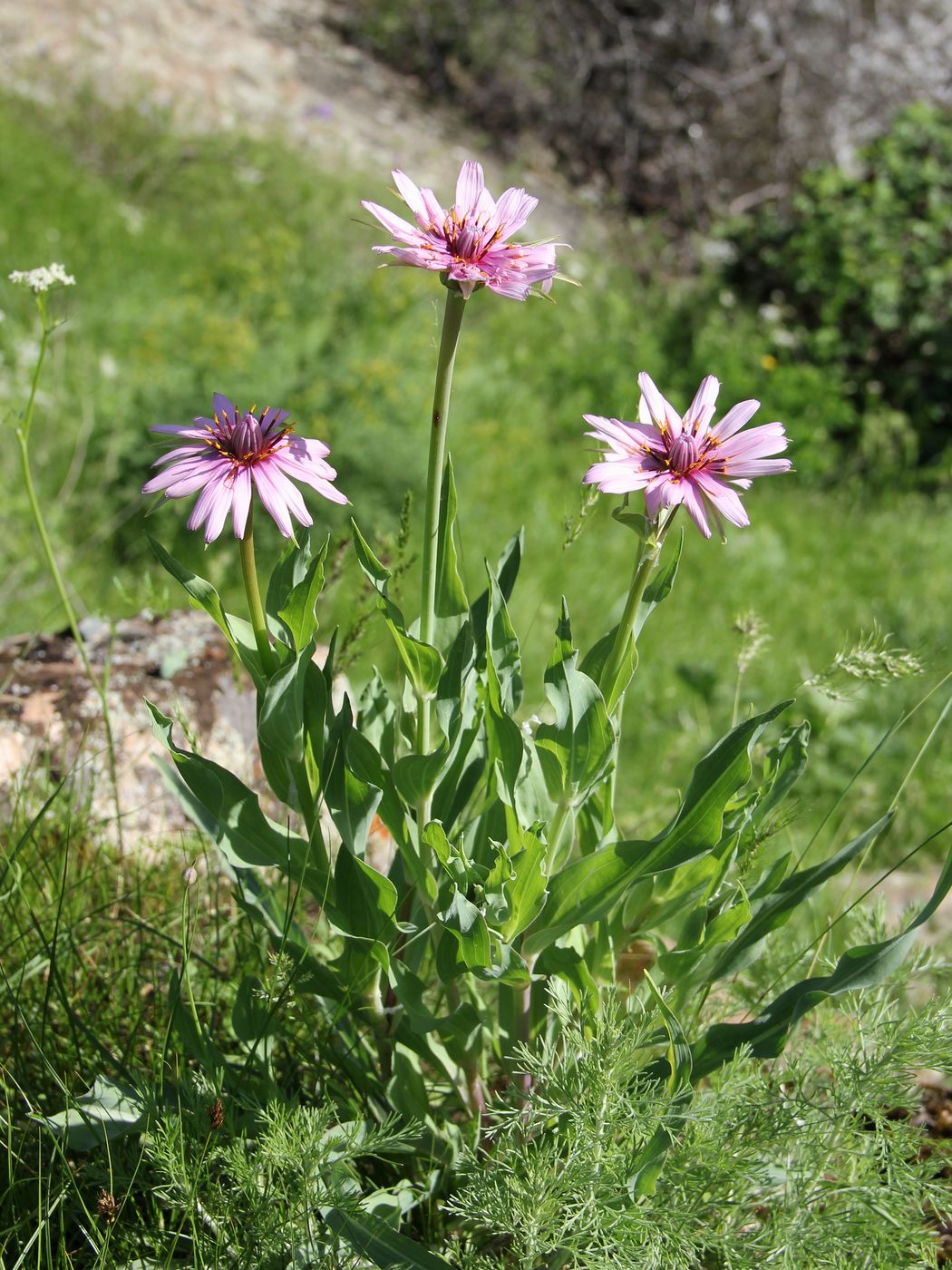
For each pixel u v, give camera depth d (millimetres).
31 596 4594
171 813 2926
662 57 13578
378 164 12172
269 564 5492
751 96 13352
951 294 9242
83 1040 2020
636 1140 1631
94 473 5695
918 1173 1715
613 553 6438
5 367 6172
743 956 1841
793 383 8656
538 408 8109
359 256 9516
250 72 13242
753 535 7016
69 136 10367
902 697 5180
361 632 2252
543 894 1686
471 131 14078
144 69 12266
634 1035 1639
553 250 1590
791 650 5730
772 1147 1762
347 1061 1930
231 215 9867
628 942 1925
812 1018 2268
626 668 1749
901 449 8703
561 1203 1594
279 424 1632
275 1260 1613
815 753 4836
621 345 9156
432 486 1693
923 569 6941
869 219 9508
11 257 7391
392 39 14703
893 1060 1711
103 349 6695
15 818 2445
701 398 1698
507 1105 1841
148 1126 1678
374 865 2875
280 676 1639
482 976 1685
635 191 13664
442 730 1730
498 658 1839
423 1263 1579
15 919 2191
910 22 13148
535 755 1826
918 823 4438
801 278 9492
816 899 3238
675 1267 1616
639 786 4562
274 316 7465
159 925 2342
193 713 3115
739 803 1812
